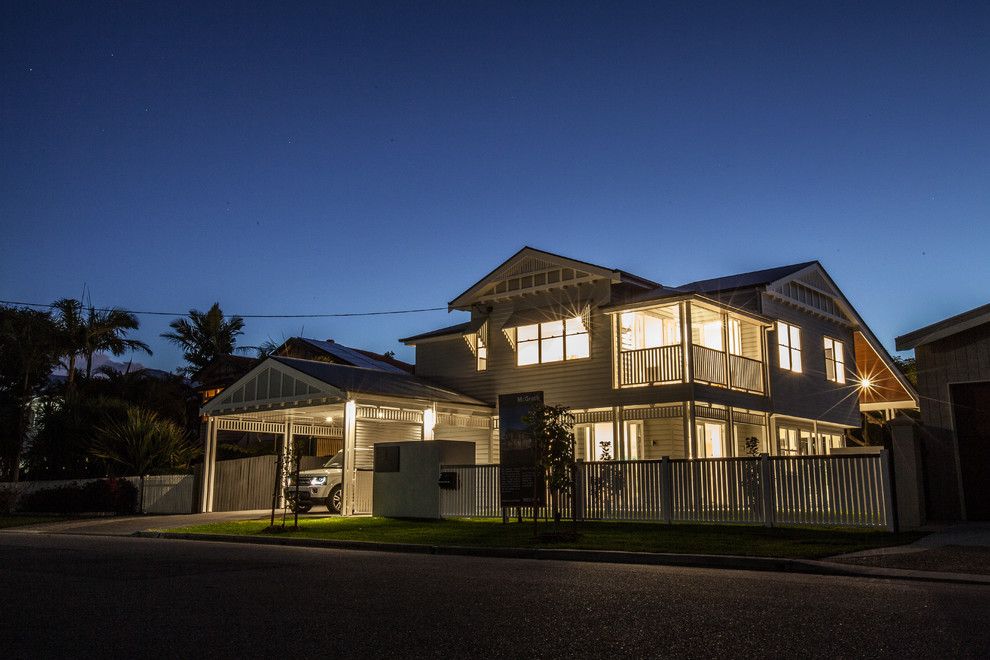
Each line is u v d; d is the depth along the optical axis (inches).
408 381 1053.2
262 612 267.9
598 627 238.8
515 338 1056.8
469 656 203.3
